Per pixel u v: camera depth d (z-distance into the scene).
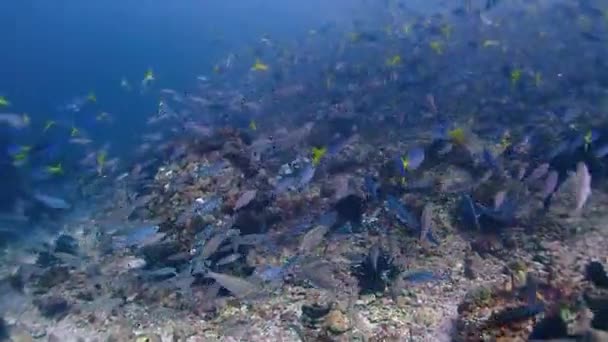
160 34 70.69
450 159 10.48
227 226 9.03
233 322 7.54
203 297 8.16
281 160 12.05
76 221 12.90
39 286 9.67
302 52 23.55
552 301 5.83
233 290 6.43
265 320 7.46
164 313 8.10
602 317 5.12
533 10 21.31
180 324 7.73
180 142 13.35
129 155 17.75
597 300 5.26
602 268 6.29
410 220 7.75
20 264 10.45
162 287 8.50
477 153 10.09
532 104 14.23
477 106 14.53
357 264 8.27
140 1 119.88
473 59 18.33
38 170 13.42
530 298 5.67
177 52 54.97
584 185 5.88
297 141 11.88
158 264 9.01
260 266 8.35
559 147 9.73
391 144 12.41
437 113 13.48
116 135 23.33
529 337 5.21
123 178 13.62
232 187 10.08
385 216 9.43
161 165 12.79
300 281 8.17
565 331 5.12
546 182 8.49
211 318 7.77
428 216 7.22
